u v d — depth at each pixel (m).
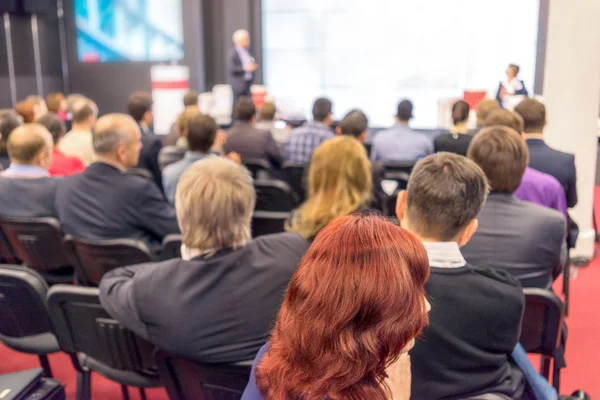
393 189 4.30
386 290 0.65
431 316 1.24
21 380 1.21
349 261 0.67
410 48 8.88
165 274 1.42
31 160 2.86
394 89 9.09
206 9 9.39
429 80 8.92
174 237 2.30
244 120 4.88
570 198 3.11
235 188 1.44
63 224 2.69
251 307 1.39
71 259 2.46
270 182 3.71
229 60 8.39
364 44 9.04
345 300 0.65
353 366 0.64
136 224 2.63
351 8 8.95
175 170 3.31
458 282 1.26
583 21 4.04
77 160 3.73
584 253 4.17
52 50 9.74
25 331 1.93
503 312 1.26
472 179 1.41
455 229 1.41
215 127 3.33
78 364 1.98
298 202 4.42
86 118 4.36
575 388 2.61
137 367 1.74
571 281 3.88
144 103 4.95
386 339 0.65
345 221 0.72
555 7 4.05
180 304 1.38
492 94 8.41
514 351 1.41
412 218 1.43
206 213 1.41
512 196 1.95
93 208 2.60
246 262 1.42
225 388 1.47
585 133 4.13
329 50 9.17
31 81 9.53
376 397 0.65
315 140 4.88
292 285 0.70
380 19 8.89
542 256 1.90
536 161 3.07
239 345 1.40
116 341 1.70
